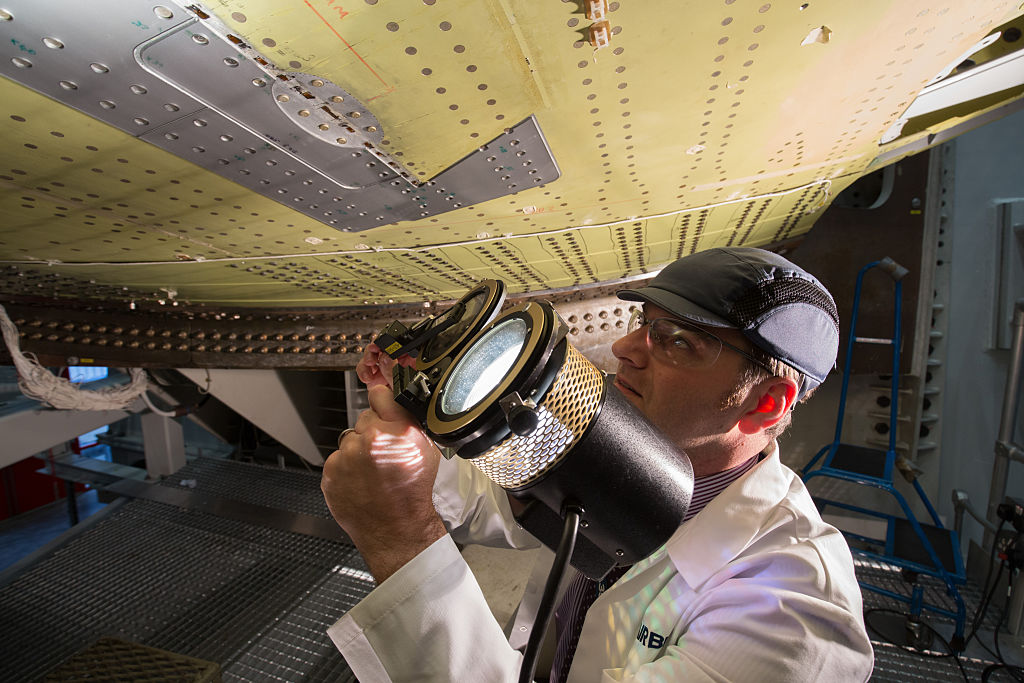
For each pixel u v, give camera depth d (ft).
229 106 2.78
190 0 2.08
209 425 15.25
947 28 3.52
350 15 2.25
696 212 6.52
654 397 2.96
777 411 2.84
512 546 4.56
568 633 3.65
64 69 2.42
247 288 7.55
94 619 8.23
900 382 12.13
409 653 2.25
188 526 10.90
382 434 2.14
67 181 3.59
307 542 10.30
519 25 2.50
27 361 8.09
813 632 2.33
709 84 3.39
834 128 4.94
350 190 4.03
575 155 4.01
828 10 2.87
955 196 11.34
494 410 1.86
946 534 9.36
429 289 8.60
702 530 3.05
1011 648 8.04
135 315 8.91
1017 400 9.30
